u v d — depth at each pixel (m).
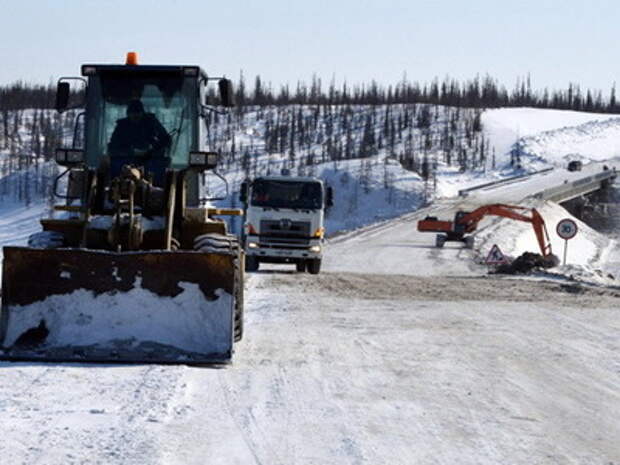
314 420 6.99
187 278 9.59
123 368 8.87
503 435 6.68
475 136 182.88
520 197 107.06
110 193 11.05
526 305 16.56
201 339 9.52
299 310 14.91
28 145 177.12
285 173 28.75
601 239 84.56
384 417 7.18
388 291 19.41
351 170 138.25
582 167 139.62
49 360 9.20
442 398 7.98
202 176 11.90
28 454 5.67
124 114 11.82
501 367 9.66
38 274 9.53
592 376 9.23
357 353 10.40
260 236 28.00
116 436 6.16
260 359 9.80
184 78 11.90
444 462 5.90
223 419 6.91
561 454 6.19
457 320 13.89
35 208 131.50
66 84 11.80
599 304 17.03
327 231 118.06
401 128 192.62
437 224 61.00
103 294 9.57
